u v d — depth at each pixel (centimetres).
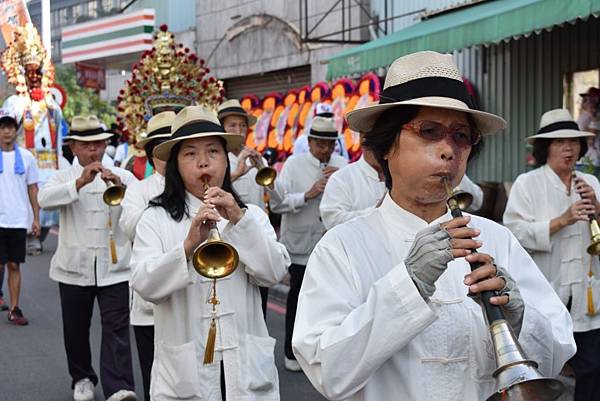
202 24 1956
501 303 212
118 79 2806
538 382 197
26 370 683
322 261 238
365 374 216
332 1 1535
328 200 585
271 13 1712
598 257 515
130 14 1920
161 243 370
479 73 1180
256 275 361
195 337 354
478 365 233
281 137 1526
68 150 1364
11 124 883
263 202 708
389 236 242
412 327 209
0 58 1512
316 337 224
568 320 250
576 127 522
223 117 707
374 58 1054
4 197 868
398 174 237
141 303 476
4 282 1121
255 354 364
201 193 380
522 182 530
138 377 663
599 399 494
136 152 677
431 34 942
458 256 208
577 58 1020
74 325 596
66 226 596
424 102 221
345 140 1258
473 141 243
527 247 518
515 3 878
